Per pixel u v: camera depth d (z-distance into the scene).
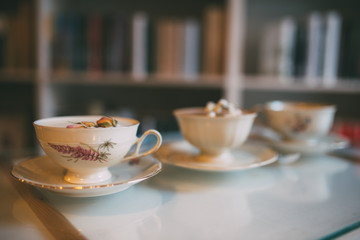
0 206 0.35
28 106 1.27
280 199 0.38
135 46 1.17
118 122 0.42
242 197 0.39
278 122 0.55
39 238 0.30
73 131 0.36
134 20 1.16
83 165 0.37
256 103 1.55
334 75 1.13
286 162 0.52
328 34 1.12
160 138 0.41
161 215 0.34
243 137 0.47
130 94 1.52
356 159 0.54
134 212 0.35
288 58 1.17
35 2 1.13
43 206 0.36
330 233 0.31
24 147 1.20
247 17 1.46
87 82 1.19
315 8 1.40
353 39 1.10
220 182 0.43
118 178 0.40
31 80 1.16
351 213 0.35
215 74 1.21
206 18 1.19
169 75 1.20
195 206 0.36
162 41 1.19
